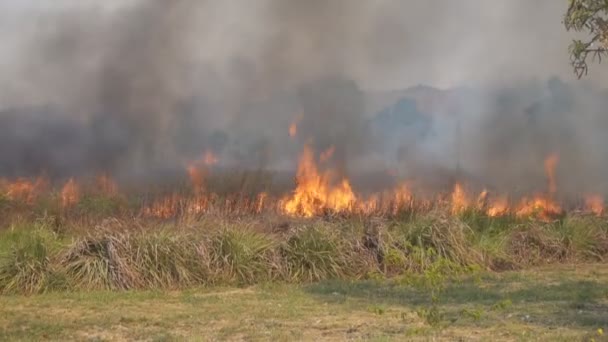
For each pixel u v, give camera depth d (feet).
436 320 32.04
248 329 32.60
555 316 34.86
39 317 35.06
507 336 30.99
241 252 44.37
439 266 44.14
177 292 41.34
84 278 41.73
